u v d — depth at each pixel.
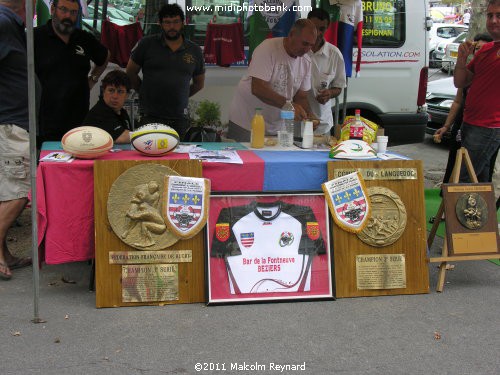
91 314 3.49
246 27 6.27
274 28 5.70
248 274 3.68
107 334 3.25
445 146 9.91
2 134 3.96
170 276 3.61
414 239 3.91
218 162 3.69
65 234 3.60
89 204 3.61
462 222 4.00
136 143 3.68
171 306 3.61
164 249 3.61
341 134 4.29
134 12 6.00
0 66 3.91
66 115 4.78
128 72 5.23
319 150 4.25
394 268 3.87
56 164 3.51
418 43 7.06
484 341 3.30
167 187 3.57
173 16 4.91
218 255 3.66
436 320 3.54
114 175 3.54
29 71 3.21
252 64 4.70
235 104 5.14
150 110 5.15
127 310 3.55
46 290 3.86
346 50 5.72
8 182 4.01
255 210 3.72
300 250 3.75
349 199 3.79
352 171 3.84
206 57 6.21
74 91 4.77
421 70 7.14
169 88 5.07
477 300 3.86
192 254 3.64
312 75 5.42
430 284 4.13
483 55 4.52
